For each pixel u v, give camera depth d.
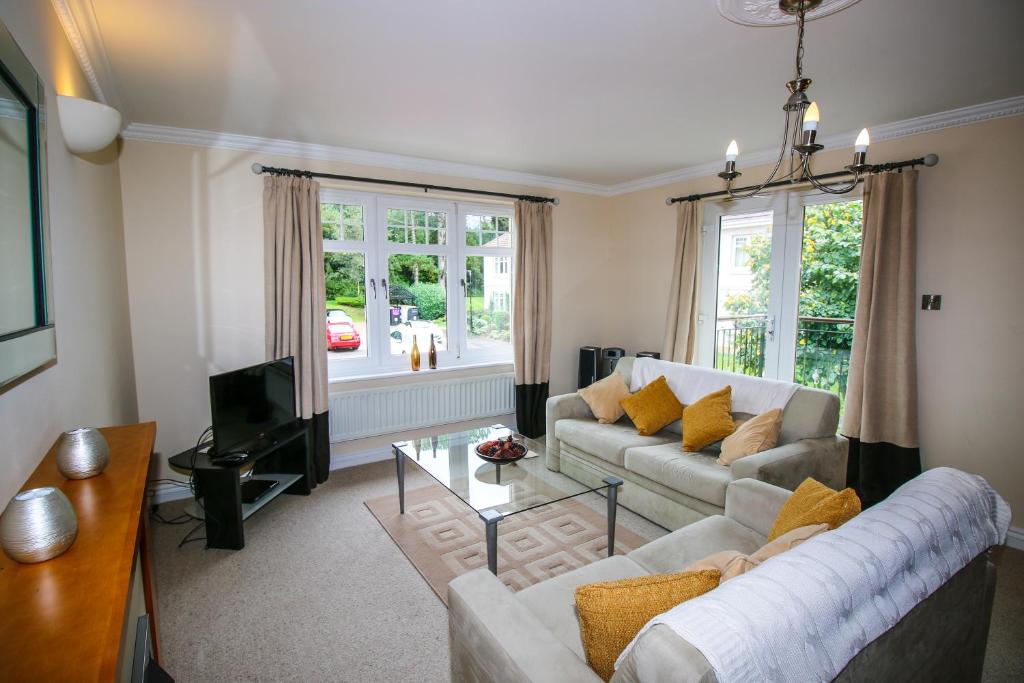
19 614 0.87
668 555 1.94
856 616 1.02
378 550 2.79
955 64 2.31
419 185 4.06
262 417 3.11
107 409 2.37
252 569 2.59
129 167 3.12
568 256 5.04
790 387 3.09
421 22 1.92
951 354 3.06
